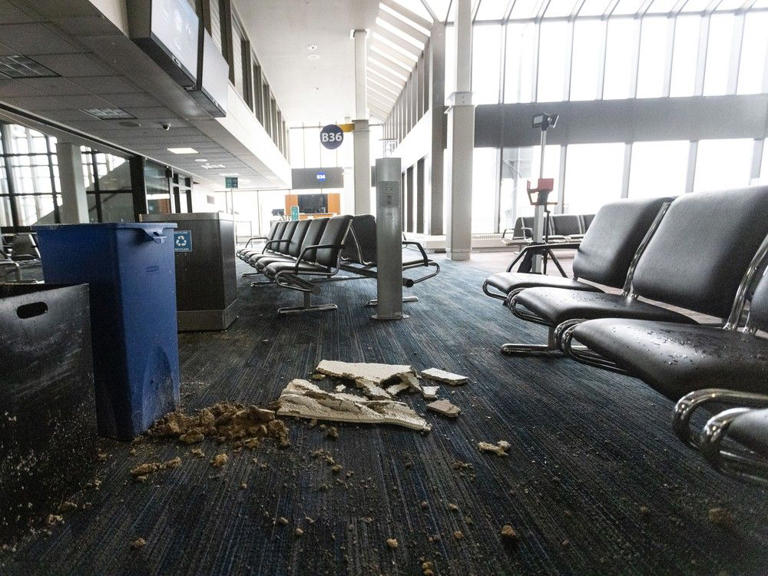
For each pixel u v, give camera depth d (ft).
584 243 6.85
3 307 2.83
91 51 13.71
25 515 3.03
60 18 11.62
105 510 3.39
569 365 6.77
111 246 4.06
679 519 3.24
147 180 36.35
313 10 27.07
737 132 30.99
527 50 31.32
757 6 29.07
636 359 2.95
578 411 5.12
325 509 3.41
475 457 4.14
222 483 3.75
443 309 11.27
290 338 8.57
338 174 57.88
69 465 3.49
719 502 3.42
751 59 30.30
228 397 5.62
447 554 2.94
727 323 3.89
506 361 7.00
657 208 5.57
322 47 32.81
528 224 24.88
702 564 2.81
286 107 50.57
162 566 2.85
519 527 3.18
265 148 37.01
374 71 43.09
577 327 3.91
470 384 6.01
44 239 4.17
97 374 4.34
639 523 3.21
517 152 32.53
